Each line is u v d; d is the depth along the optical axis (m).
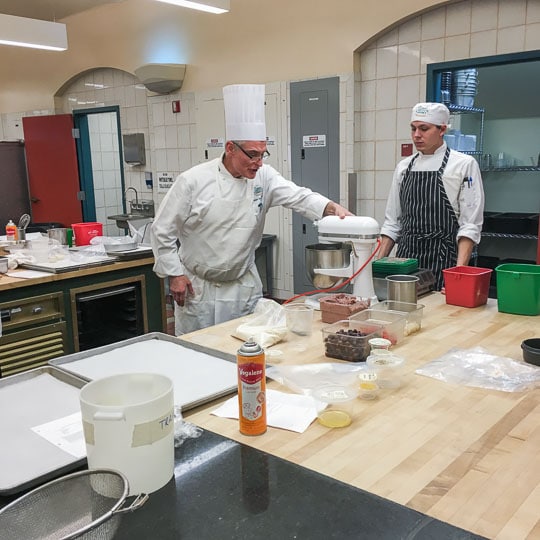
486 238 5.15
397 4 4.14
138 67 5.91
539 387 1.42
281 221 5.22
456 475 1.03
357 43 4.40
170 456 1.01
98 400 1.06
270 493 0.97
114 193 7.59
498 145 5.15
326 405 1.32
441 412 1.29
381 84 4.44
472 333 1.88
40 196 7.11
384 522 0.88
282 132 5.01
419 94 4.25
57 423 1.23
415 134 2.87
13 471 1.04
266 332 1.80
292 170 5.01
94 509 0.87
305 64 4.75
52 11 6.32
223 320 2.62
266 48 4.98
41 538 0.81
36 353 2.98
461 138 4.47
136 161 6.33
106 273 3.27
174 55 5.69
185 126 5.79
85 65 6.54
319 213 2.49
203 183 2.44
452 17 3.99
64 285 3.08
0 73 7.66
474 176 2.78
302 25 4.70
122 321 3.57
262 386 1.18
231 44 5.21
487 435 1.18
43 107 7.22
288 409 1.30
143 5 5.81
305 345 1.78
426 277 2.46
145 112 6.23
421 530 0.86
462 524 0.89
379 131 4.52
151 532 0.87
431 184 2.86
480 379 1.47
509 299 2.09
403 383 1.46
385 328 1.73
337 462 1.08
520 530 0.87
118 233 7.46
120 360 1.64
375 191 4.63
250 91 2.21
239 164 2.33
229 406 1.34
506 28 3.79
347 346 1.62
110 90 6.52
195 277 2.62
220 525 0.88
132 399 1.10
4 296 2.83
